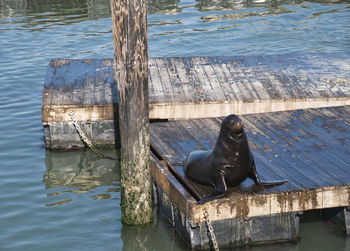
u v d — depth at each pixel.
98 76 25.25
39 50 35.91
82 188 20.08
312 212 17.88
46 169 21.42
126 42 15.02
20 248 16.03
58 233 16.92
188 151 18.94
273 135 20.12
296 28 40.41
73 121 22.52
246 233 15.90
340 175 16.61
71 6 47.00
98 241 16.55
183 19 42.81
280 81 24.77
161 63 26.59
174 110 22.72
